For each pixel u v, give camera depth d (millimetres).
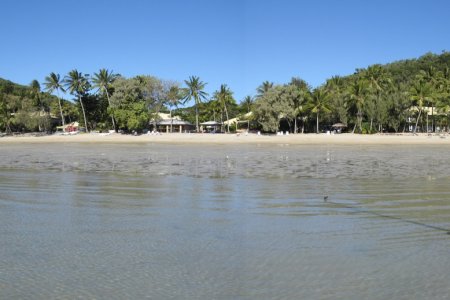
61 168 31609
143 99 104375
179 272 9102
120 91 100000
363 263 9625
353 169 30031
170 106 110062
